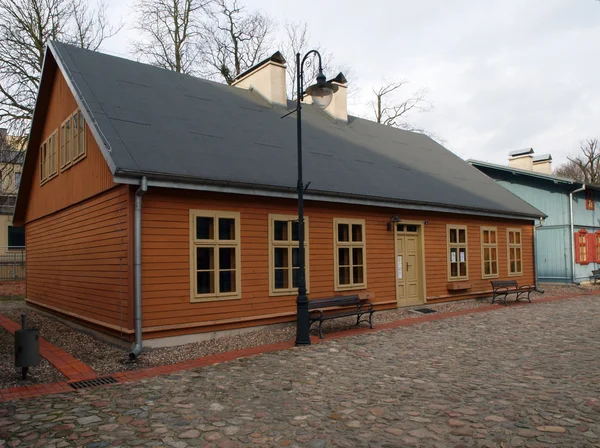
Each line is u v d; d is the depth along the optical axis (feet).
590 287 70.85
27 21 67.56
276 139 44.34
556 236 75.66
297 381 23.38
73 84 36.29
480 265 56.03
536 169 89.66
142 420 18.31
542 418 18.03
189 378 24.04
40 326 41.55
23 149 68.69
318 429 17.38
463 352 29.30
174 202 31.91
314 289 39.55
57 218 44.47
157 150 32.24
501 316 43.32
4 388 22.85
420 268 49.39
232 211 34.78
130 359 28.04
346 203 41.68
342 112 60.59
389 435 16.74
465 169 65.82
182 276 31.91
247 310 35.14
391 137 63.82
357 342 32.35
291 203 38.34
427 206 47.16
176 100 42.32
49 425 17.80
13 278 82.17
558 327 37.32
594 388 21.58
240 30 92.02
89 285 36.24
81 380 24.20
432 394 21.16
